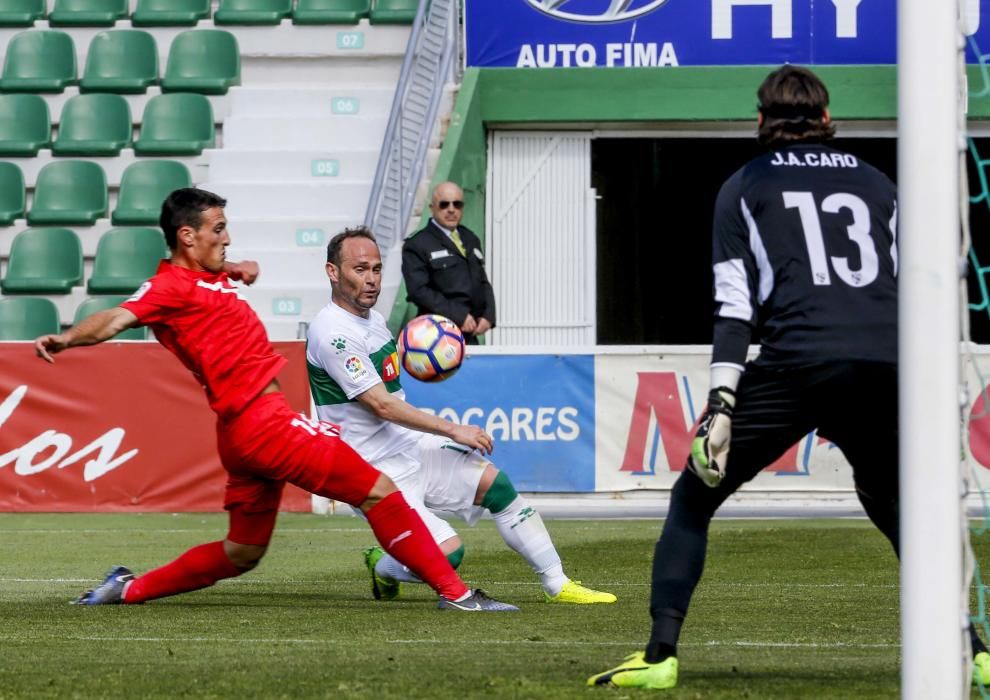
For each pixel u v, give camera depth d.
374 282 22.17
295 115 55.53
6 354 39.25
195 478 39.06
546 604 22.38
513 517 22.62
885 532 14.50
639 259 55.66
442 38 54.97
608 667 15.46
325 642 17.92
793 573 26.41
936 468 11.44
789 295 13.51
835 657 16.31
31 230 51.69
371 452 22.44
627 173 55.16
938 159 11.69
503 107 51.53
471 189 50.56
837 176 13.87
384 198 50.91
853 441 14.01
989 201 16.66
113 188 55.03
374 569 23.06
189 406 39.06
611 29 51.19
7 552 31.08
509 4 51.38
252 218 51.81
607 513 38.34
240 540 21.81
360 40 57.19
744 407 13.69
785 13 50.91
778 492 38.44
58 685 14.45
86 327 19.19
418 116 54.41
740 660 16.05
